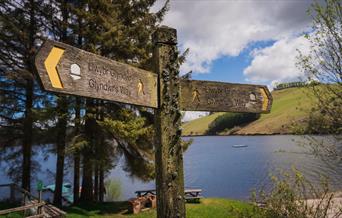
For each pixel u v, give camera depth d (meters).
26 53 14.55
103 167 15.10
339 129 6.29
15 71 14.30
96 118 14.67
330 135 6.46
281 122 122.69
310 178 21.86
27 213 12.91
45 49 1.74
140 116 15.19
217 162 52.38
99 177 18.42
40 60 1.72
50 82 1.76
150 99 2.45
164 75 2.55
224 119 167.12
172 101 2.56
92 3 14.31
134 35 15.20
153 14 15.80
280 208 4.88
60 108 13.71
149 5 15.91
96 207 15.70
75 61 1.92
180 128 2.56
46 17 14.80
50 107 13.73
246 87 3.28
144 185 35.28
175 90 2.59
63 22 14.50
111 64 2.16
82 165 15.57
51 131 14.91
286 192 4.92
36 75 1.71
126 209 15.48
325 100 6.39
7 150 16.31
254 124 143.25
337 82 6.45
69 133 15.45
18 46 14.71
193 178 39.03
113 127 13.48
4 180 29.53
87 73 1.98
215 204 16.30
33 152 16.92
